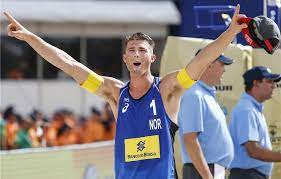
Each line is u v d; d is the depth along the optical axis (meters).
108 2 51.81
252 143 16.89
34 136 37.59
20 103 51.19
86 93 51.56
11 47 50.94
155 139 12.96
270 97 17.31
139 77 13.05
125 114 13.12
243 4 19.16
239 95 18.39
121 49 52.50
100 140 39.84
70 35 51.56
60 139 39.06
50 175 24.19
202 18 19.66
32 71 51.44
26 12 49.50
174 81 12.91
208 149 16.11
